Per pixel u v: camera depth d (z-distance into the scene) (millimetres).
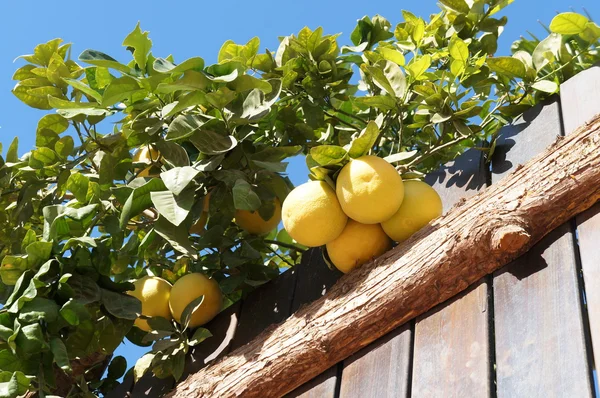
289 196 1843
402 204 1828
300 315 1824
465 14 2273
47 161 2209
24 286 1905
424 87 2010
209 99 1941
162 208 1908
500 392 1543
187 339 2004
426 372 1650
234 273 2141
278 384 1798
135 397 2107
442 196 2023
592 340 1499
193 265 2172
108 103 1965
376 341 1764
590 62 2094
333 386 1766
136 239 2004
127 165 2141
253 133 2174
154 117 2064
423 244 1729
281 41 2326
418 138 2312
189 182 1956
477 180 1985
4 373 1875
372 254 1844
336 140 2332
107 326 2049
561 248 1635
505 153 1988
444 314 1702
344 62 2316
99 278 1980
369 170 1782
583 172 1638
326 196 1816
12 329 1867
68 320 1879
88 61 1945
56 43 2348
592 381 1463
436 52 2199
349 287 1787
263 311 2064
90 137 2207
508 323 1616
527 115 2029
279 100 2250
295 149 2088
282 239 2529
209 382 1853
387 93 2164
